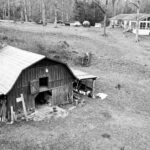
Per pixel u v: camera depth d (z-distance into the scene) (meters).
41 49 29.31
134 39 44.34
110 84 23.72
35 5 74.94
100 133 14.66
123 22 61.12
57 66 17.64
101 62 30.20
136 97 21.27
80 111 17.61
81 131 14.71
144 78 26.45
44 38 33.91
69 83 18.92
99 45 36.19
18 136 13.66
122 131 15.12
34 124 15.25
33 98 16.89
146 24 51.97
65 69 18.22
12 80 15.15
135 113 18.14
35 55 17.17
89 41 37.22
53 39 34.41
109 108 18.53
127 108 18.94
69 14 73.12
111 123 16.06
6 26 37.62
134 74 27.42
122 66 29.44
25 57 17.36
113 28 57.22
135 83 24.70
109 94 21.41
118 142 13.86
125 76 26.62
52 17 73.25
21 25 42.59
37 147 12.76
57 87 18.17
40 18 67.88
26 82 16.09
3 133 13.91
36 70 16.44
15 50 19.47
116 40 41.41
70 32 41.53
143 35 50.94
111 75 26.55
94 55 32.00
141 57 33.09
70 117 16.50
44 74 17.00
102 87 22.83
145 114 18.16
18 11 69.25
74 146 13.12
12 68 16.34
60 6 72.56
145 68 29.08
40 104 18.59
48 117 16.30
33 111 17.05
